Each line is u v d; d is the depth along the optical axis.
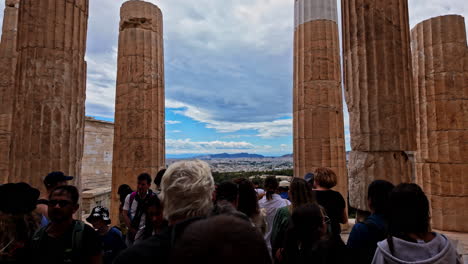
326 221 3.03
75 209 2.72
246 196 3.53
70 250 2.54
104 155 22.44
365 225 2.56
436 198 9.92
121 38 10.19
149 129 9.80
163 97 10.66
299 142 9.88
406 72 5.10
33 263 2.50
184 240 0.81
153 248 1.41
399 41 5.07
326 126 9.49
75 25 6.23
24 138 5.64
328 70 9.71
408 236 1.91
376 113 4.97
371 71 5.05
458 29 10.05
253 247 0.77
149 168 9.64
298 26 10.35
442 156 9.87
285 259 2.67
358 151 5.19
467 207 9.45
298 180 3.36
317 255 2.34
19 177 5.57
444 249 1.79
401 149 4.88
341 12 5.71
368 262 2.43
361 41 5.20
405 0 5.32
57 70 5.84
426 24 10.54
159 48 10.48
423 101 10.57
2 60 11.23
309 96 9.72
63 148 5.81
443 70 10.03
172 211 1.63
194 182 1.67
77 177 6.16
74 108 6.12
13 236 2.47
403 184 2.06
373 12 5.11
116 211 9.55
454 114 9.82
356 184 5.18
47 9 5.86
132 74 9.82
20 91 5.80
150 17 10.20
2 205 2.50
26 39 5.84
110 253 4.30
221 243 0.74
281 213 3.36
